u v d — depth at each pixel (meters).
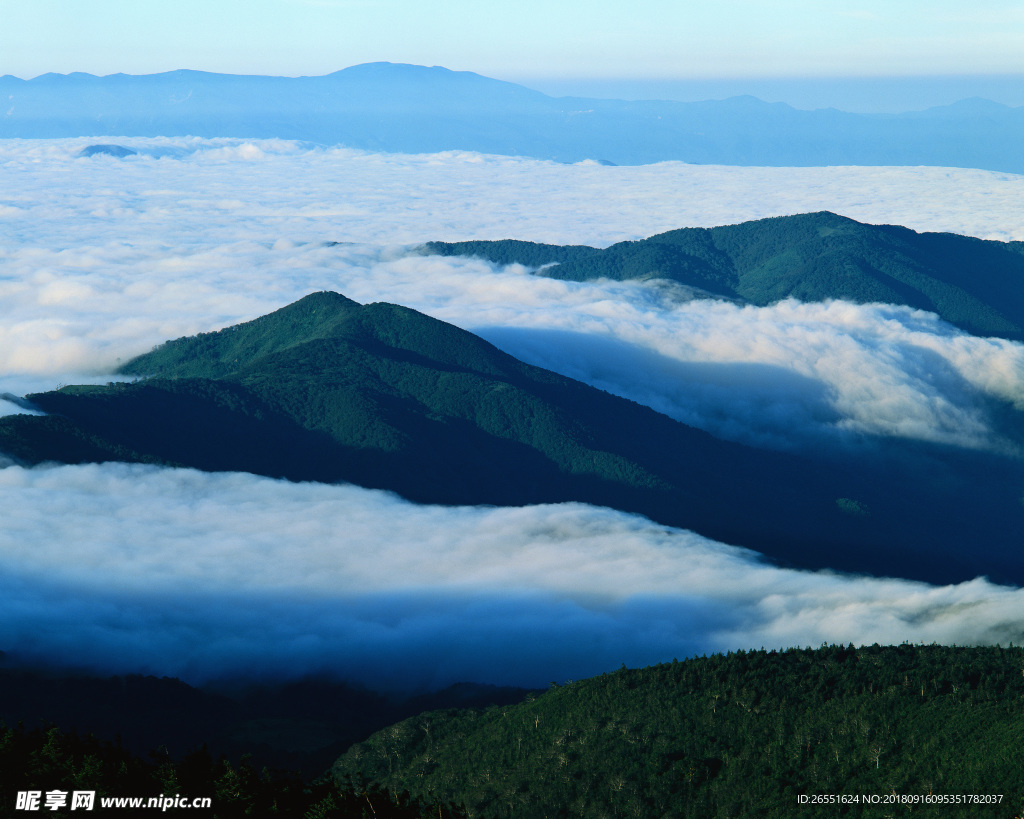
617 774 123.44
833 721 124.12
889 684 130.50
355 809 108.50
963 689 125.88
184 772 109.25
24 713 161.88
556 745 133.00
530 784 126.44
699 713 131.25
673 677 141.62
